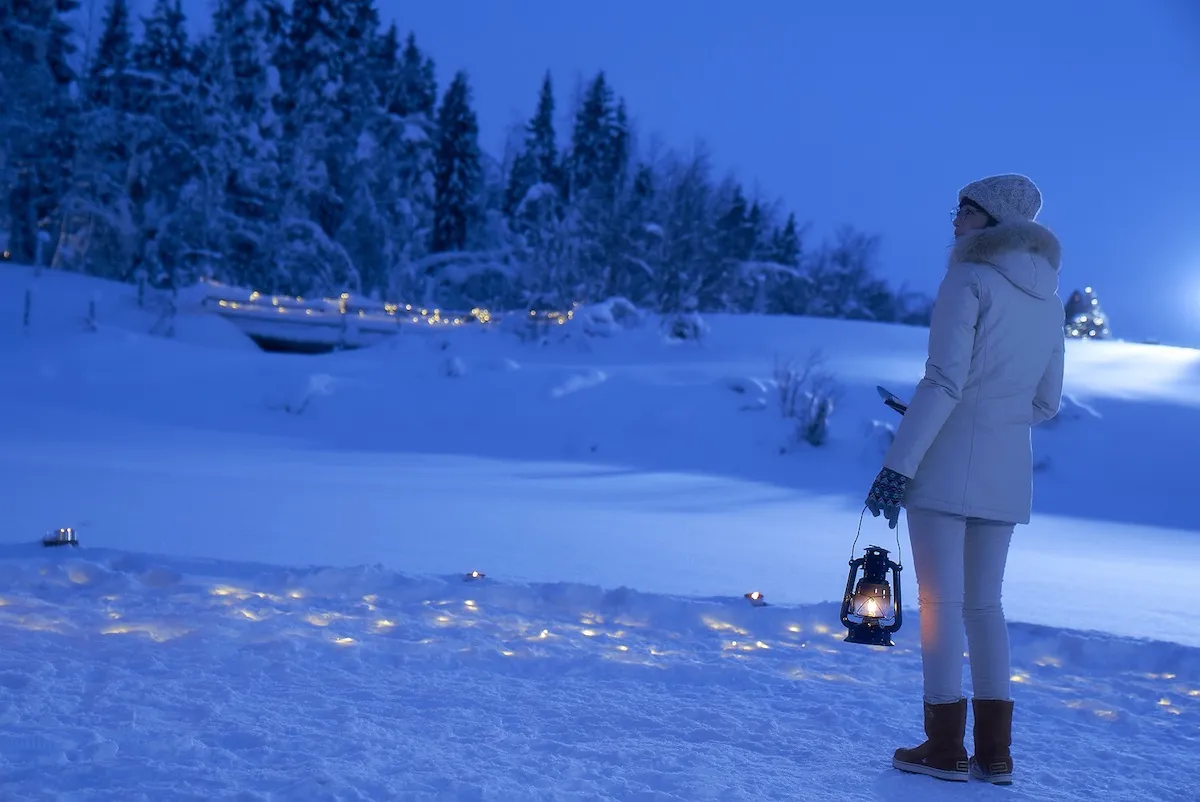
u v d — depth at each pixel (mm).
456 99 62219
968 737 4328
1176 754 3854
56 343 30594
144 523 10305
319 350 38500
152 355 30500
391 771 3064
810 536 13750
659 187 60281
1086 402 28031
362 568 6469
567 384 28062
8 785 2754
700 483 21078
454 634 5328
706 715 4012
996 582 3754
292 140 51844
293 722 3566
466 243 62531
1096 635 5797
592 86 61750
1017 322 3703
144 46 49344
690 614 6113
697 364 32625
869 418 26453
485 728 3662
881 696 4516
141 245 48719
